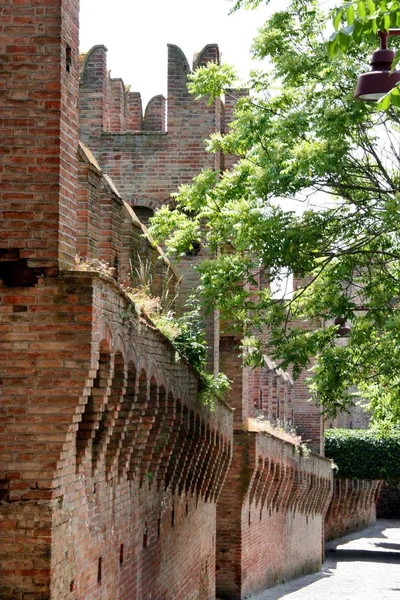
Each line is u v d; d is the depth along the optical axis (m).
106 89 39.91
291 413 67.00
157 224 31.39
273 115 28.98
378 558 73.25
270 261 28.03
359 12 12.87
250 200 27.83
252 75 29.45
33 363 17.72
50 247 17.80
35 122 17.88
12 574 17.58
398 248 29.31
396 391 32.50
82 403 17.88
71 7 18.56
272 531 51.53
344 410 30.92
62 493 18.38
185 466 31.17
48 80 17.88
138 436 24.22
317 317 30.20
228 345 43.94
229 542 43.44
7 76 17.89
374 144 28.58
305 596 48.97
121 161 39.22
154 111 41.69
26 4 17.89
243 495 43.34
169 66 39.16
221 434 36.72
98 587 21.36
